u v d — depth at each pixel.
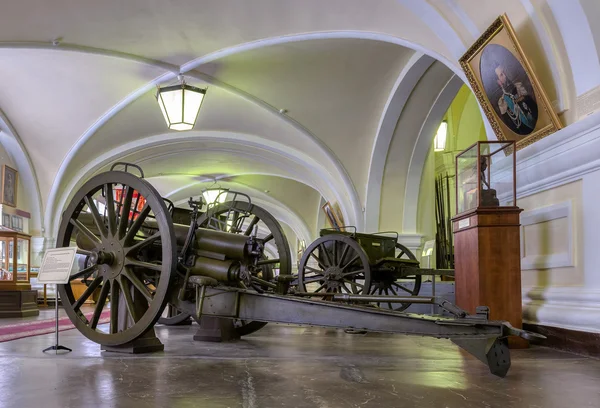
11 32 7.95
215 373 3.45
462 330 3.29
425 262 11.74
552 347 4.56
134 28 8.26
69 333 6.23
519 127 5.24
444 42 6.11
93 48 8.79
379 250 9.89
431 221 12.40
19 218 12.89
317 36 7.91
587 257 4.34
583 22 4.23
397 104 10.25
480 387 2.97
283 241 6.84
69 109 11.98
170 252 4.27
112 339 4.43
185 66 9.56
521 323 4.55
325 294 6.57
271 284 6.14
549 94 4.87
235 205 7.19
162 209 4.32
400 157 11.40
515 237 4.59
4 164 12.63
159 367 3.70
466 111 13.23
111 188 4.68
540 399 2.68
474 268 4.66
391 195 11.77
